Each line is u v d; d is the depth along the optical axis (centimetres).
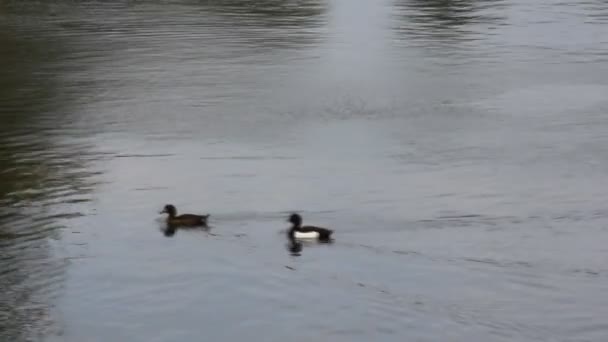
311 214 3128
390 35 6931
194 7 8131
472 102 4894
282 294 2477
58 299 2477
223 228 2983
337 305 2414
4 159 3838
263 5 8288
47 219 3077
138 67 5728
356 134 4247
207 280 2570
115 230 2972
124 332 2300
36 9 7956
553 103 4872
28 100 4912
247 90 5150
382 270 2638
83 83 5300
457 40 6756
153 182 3509
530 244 2869
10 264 2695
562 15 7938
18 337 2273
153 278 2592
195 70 5656
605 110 4716
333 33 7006
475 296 2472
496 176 3619
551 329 2302
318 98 4959
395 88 5203
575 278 2600
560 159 3856
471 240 2892
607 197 3356
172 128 4356
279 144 4072
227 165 3741
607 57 6162
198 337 2269
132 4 8269
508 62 5994
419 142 4109
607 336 2272
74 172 3644
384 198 3319
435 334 2264
